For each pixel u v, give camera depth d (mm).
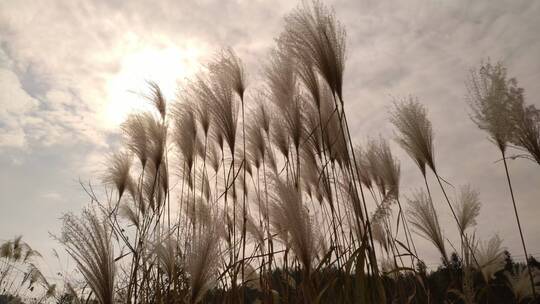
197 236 2225
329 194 3242
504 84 2223
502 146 2377
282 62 3543
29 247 6594
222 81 3686
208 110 3898
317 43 2748
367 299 2150
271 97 3670
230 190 4371
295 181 3600
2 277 5930
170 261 2660
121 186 4500
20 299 5664
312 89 3057
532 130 2125
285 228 2576
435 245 3598
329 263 2740
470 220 3641
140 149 4312
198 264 2121
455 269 3475
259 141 4230
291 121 3566
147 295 3170
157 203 4121
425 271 3309
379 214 2523
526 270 3342
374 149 4066
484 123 2332
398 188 3818
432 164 3582
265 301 2832
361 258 2072
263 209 3846
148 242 2770
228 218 3771
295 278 3010
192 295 2082
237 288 2932
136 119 4289
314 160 3568
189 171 4223
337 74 2730
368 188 4160
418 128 3623
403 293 2988
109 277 1820
